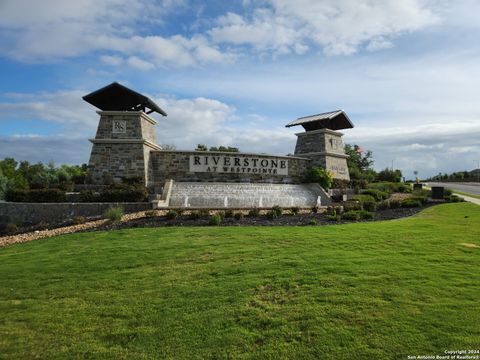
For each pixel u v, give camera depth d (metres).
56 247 11.88
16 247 12.44
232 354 5.08
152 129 26.42
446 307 5.99
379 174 43.69
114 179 23.34
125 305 6.88
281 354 5.00
